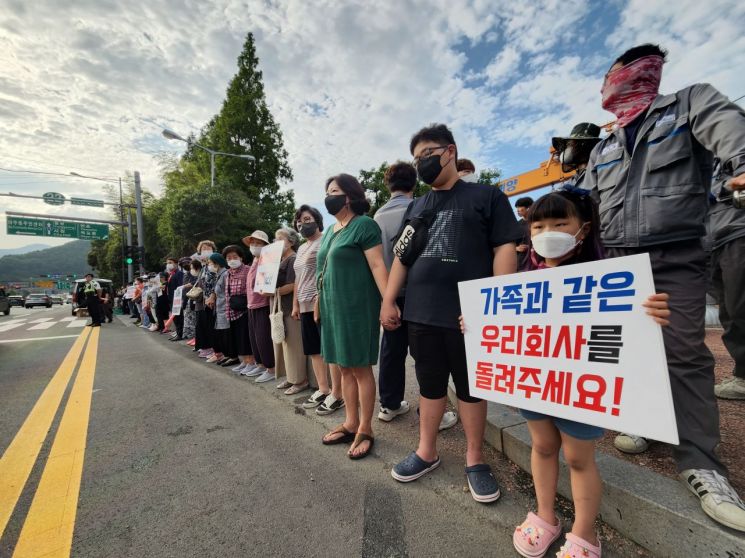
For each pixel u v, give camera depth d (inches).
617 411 45.8
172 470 84.7
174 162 1043.9
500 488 71.9
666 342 61.6
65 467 87.2
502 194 71.5
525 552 54.7
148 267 917.2
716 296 98.3
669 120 61.6
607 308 48.1
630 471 61.8
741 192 52.5
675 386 59.8
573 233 55.1
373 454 88.4
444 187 75.9
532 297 55.9
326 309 94.8
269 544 60.1
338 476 79.8
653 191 62.7
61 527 65.8
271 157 905.5
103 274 1488.7
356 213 94.9
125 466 87.2
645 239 63.4
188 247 668.7
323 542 60.1
